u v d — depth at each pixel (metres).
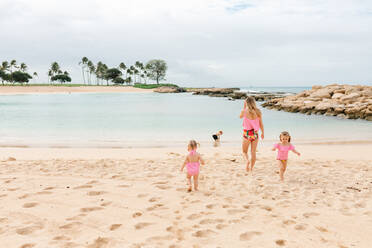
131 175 6.55
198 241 3.30
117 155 10.01
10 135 15.16
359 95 33.47
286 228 3.71
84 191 5.13
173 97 70.69
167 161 8.48
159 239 3.32
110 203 4.55
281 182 6.12
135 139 14.10
